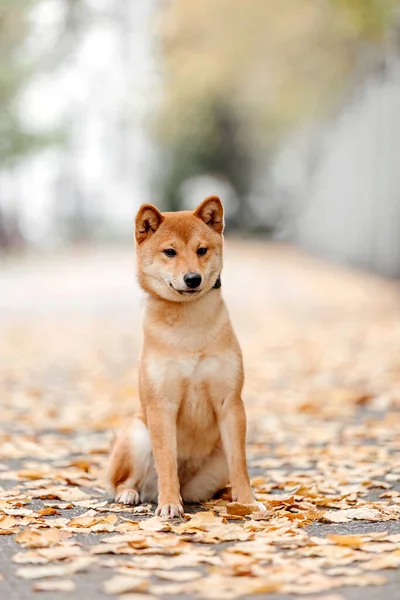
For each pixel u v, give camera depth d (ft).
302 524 15.65
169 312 17.12
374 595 11.77
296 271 99.91
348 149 105.70
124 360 42.91
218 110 153.38
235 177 173.47
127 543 14.11
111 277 96.58
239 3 72.74
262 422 27.58
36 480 19.89
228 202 182.39
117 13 150.20
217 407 17.30
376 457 22.11
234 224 186.19
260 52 78.95
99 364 41.57
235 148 165.99
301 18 72.02
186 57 79.97
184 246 17.19
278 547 14.08
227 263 114.42
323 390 33.45
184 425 17.48
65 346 47.50
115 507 17.35
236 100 111.55
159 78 96.37
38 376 38.68
